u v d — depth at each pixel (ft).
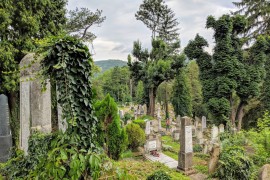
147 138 40.16
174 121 81.61
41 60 12.56
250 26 72.69
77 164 10.87
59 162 10.97
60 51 11.75
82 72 12.27
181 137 30.37
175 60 83.30
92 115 12.96
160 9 109.09
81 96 12.33
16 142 34.58
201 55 60.49
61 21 44.50
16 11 34.55
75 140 12.14
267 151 28.09
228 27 53.88
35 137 17.84
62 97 11.94
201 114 88.12
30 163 16.76
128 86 190.70
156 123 72.64
